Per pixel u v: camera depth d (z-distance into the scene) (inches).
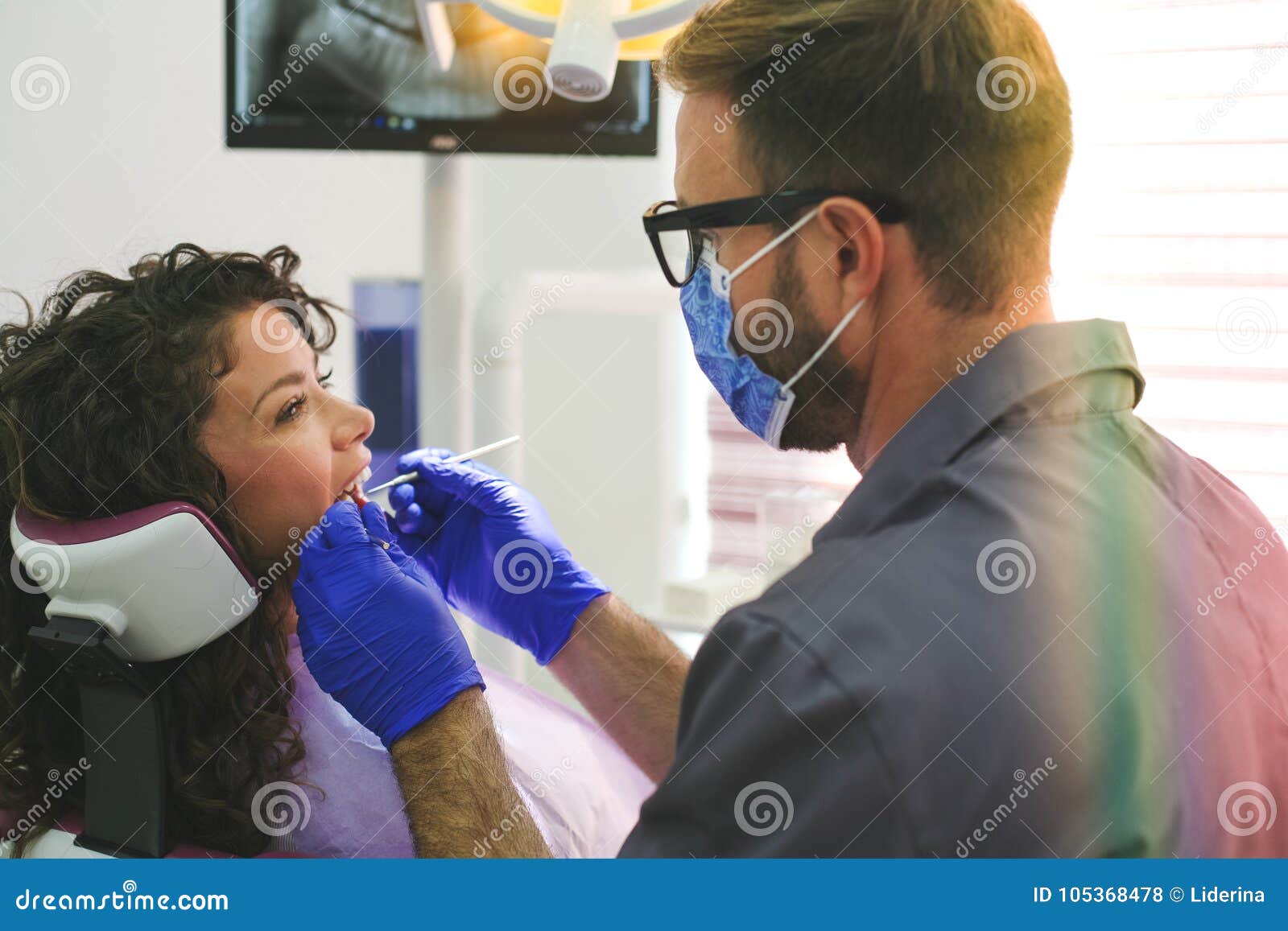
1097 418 30.6
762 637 27.6
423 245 63.9
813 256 32.1
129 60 73.9
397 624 38.8
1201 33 65.4
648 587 84.4
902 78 30.0
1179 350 68.5
